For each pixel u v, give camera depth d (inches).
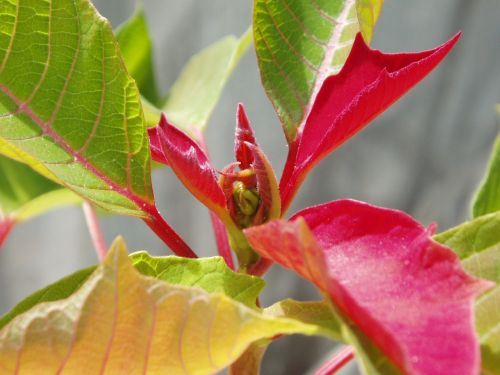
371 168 20.6
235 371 5.2
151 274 4.8
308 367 20.8
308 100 5.9
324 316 4.5
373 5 5.7
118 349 3.9
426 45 19.9
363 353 3.2
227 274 4.8
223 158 20.7
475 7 19.4
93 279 3.7
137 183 5.5
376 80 4.9
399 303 3.8
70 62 5.2
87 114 5.3
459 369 3.3
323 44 6.0
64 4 5.1
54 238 22.0
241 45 8.7
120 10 20.9
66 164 5.3
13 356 3.8
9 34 5.1
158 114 8.4
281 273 20.6
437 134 20.2
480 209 6.6
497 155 6.7
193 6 20.5
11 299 22.5
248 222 5.1
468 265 4.8
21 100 5.2
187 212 21.0
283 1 5.9
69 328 3.8
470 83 19.9
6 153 5.3
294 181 5.4
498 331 4.3
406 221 4.1
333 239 4.3
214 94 8.9
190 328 3.8
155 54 21.0
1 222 9.4
